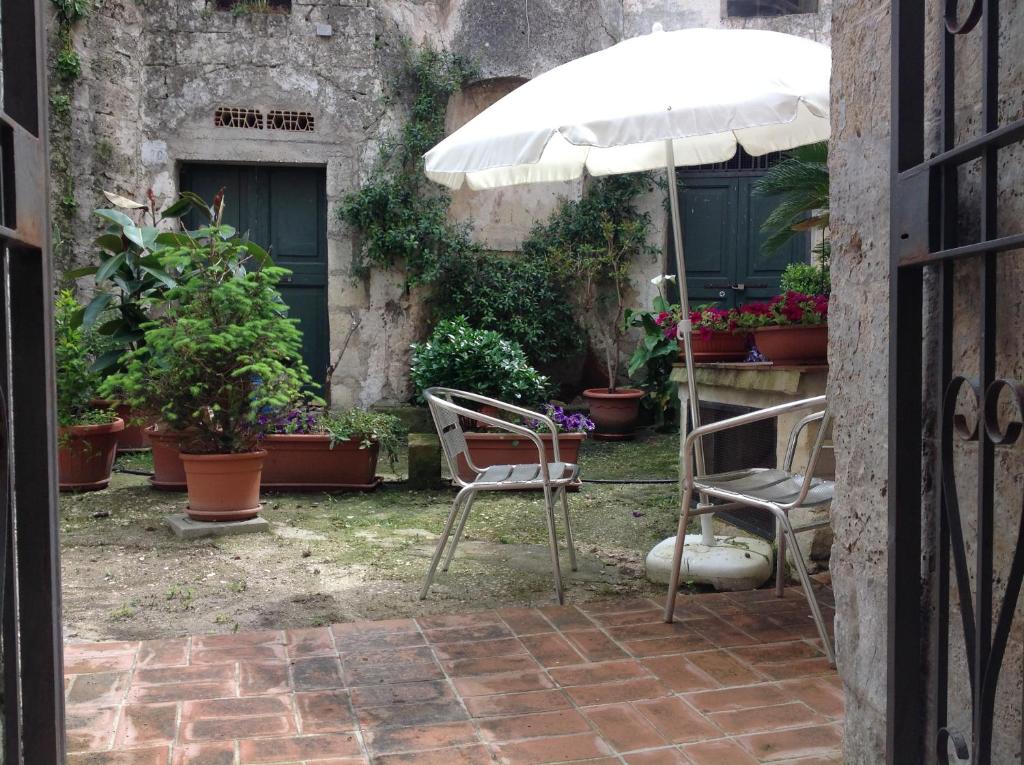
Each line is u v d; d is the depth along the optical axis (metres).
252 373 4.70
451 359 6.95
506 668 2.78
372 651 2.92
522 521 5.08
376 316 8.77
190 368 4.64
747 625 3.14
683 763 2.15
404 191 8.66
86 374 5.96
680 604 3.41
